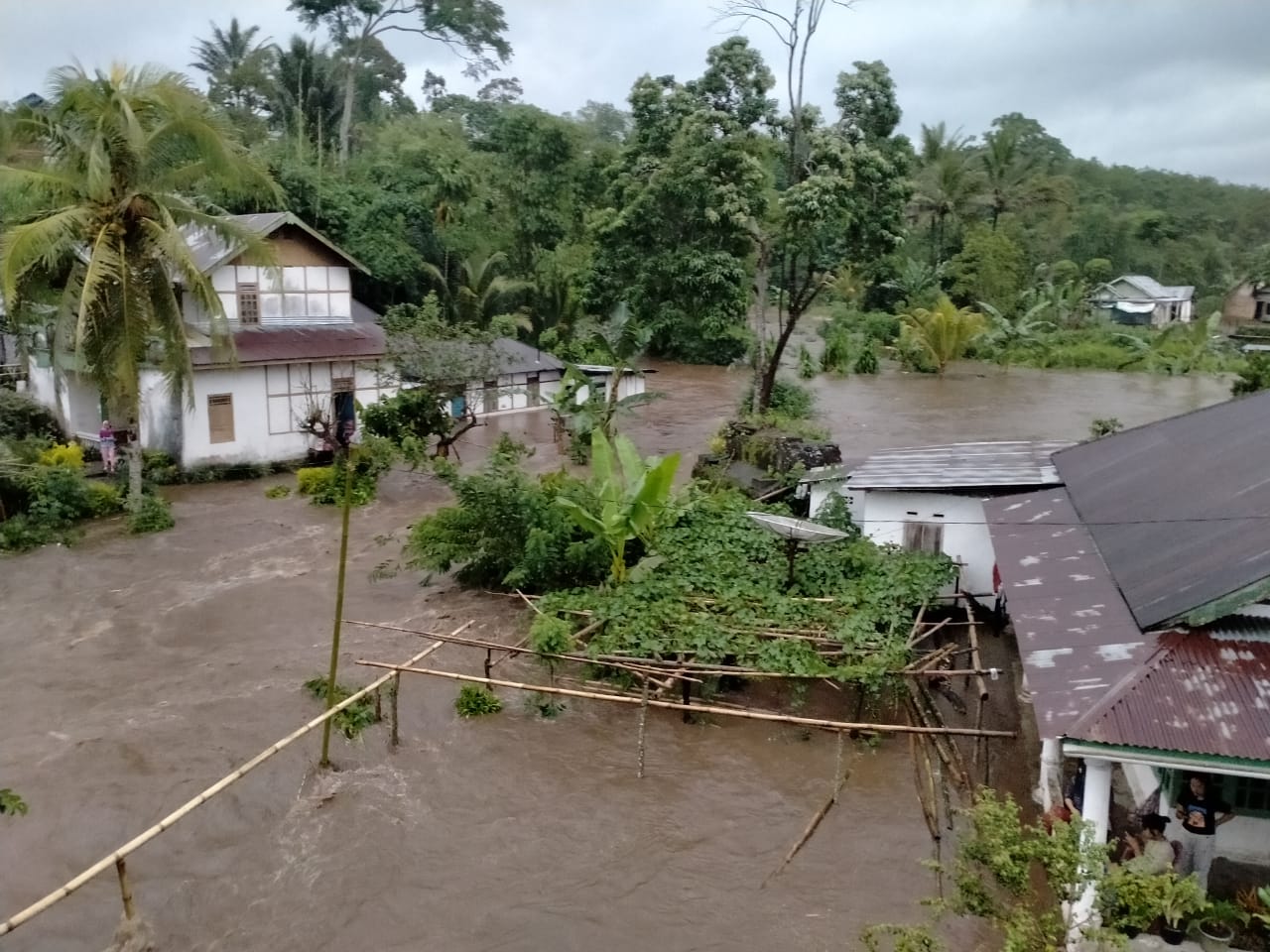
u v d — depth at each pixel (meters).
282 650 14.30
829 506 16.23
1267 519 8.90
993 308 50.03
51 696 12.89
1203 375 43.84
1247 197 105.69
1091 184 96.62
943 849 9.77
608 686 12.81
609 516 14.44
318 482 22.61
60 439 26.09
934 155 61.59
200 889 9.22
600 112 94.50
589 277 42.97
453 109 63.44
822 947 8.44
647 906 8.98
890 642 12.23
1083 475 13.77
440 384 24.39
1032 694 7.66
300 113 41.88
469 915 8.87
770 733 12.05
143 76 18.50
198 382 23.67
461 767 11.30
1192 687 7.32
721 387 38.09
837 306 57.12
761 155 30.70
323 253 27.12
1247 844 8.34
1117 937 6.63
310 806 10.51
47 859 9.63
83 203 18.56
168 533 19.89
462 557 15.84
